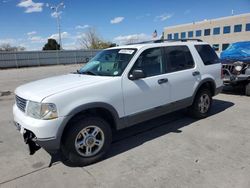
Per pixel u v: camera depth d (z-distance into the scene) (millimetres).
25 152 4188
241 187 2984
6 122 5930
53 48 60438
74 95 3422
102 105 3674
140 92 4152
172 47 4863
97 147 3740
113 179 3270
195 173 3324
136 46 4414
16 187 3156
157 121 5547
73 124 3498
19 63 31219
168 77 4609
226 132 4766
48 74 19688
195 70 5199
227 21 55750
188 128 5043
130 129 5102
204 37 61281
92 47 58875
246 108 6484
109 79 3826
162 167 3518
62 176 3383
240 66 7715
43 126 3223
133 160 3766
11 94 10203
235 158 3699
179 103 4910
